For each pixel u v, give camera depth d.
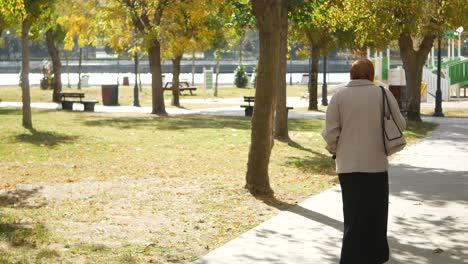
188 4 33.59
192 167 16.94
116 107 43.53
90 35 36.09
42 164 17.53
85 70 108.94
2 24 36.00
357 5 28.00
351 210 6.96
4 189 13.59
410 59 30.56
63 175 15.61
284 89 22.86
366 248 6.95
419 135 25.05
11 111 35.94
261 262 7.89
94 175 15.59
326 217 10.48
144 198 12.38
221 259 8.03
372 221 6.96
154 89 36.62
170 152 20.14
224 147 21.39
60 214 10.88
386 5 27.52
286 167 16.89
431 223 10.02
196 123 30.52
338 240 8.96
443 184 13.66
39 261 7.88
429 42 30.34
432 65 56.59
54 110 38.50
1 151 19.95
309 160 18.31
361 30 29.39
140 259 8.06
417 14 27.23
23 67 26.08
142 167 16.97
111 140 23.05
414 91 30.62
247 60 119.88
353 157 6.93
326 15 26.52
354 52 43.34
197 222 10.25
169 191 13.10
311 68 40.72
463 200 11.87
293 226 9.83
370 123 6.95
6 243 8.74
